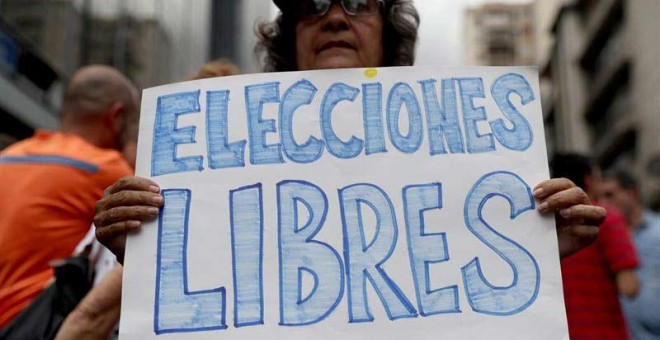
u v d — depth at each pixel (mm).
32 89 14734
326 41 1954
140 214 1572
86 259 2094
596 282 3158
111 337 1989
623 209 4340
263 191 1611
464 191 1599
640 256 4168
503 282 1523
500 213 1579
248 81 1730
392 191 1603
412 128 1667
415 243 1558
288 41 2326
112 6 20453
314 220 1583
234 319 1510
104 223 1589
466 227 1569
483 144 1644
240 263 1552
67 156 2410
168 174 1643
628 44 22719
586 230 1573
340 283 1527
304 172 1626
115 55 20516
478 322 1491
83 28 18203
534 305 1504
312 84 1719
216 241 1571
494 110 1682
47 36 15789
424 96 1700
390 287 1521
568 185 1580
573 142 30188
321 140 1659
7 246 2250
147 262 1557
